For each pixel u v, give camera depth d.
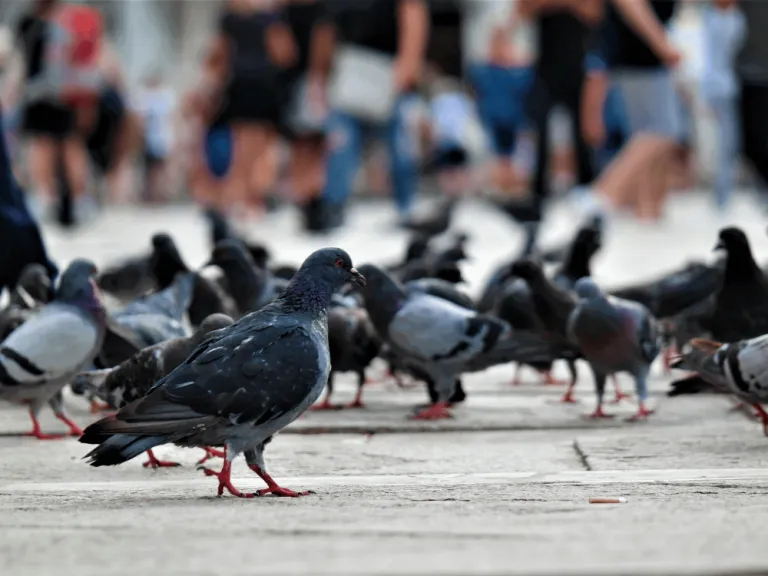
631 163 28.06
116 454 7.72
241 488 8.73
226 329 8.28
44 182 31.75
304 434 11.34
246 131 29.92
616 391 12.95
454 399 12.42
